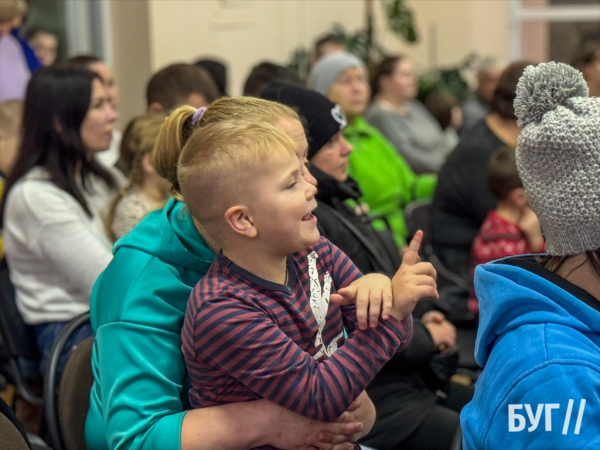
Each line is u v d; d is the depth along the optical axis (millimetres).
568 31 7109
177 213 1319
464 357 2463
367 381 1143
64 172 2307
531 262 1153
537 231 2607
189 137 1251
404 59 4871
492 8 6980
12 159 2766
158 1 5109
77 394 1577
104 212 2488
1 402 1283
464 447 1124
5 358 2424
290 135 1251
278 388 1121
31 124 2305
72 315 2254
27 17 4961
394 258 2221
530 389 1006
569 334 1045
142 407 1228
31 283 2262
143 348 1258
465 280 2928
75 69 2340
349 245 1939
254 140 1116
